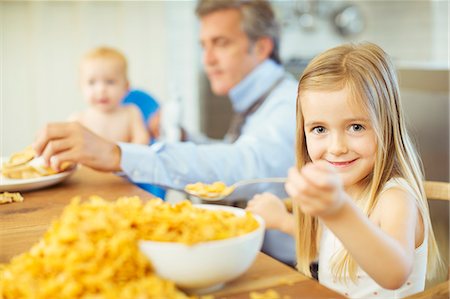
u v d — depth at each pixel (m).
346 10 4.83
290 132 1.68
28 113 3.42
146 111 2.73
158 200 0.79
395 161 1.05
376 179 1.00
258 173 1.58
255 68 2.06
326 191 0.65
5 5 3.29
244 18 1.98
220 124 3.98
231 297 0.68
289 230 1.22
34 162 1.51
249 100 1.99
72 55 3.48
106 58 2.60
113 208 0.69
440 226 2.68
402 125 1.06
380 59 1.03
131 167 1.40
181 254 0.63
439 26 4.73
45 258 0.61
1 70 3.33
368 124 0.98
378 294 1.02
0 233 0.95
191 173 1.48
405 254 0.77
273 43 2.09
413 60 4.93
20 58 3.36
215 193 0.98
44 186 1.32
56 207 1.14
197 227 0.68
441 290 0.77
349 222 0.71
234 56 2.03
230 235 0.68
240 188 1.58
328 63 1.01
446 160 2.84
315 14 4.70
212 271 0.65
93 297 0.55
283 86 1.89
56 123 1.36
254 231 0.69
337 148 0.99
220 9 2.00
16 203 1.18
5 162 1.38
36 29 3.38
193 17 3.82
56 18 3.42
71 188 1.33
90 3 3.49
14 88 3.37
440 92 2.93
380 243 0.73
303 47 4.70
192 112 3.90
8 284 0.60
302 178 0.65
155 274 0.65
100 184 1.37
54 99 3.48
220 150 1.57
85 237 0.61
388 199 0.96
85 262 0.59
